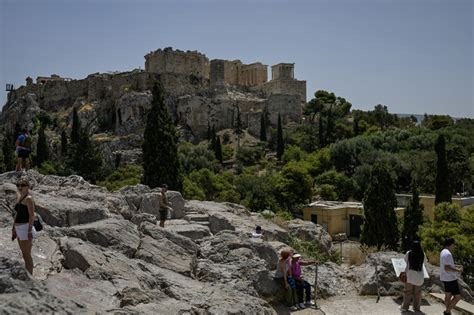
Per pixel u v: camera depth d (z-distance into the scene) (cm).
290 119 12425
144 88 12194
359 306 1312
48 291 734
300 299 1283
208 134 11544
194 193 5747
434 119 10856
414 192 4022
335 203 5684
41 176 2120
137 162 9825
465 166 6328
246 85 14888
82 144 6900
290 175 6141
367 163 7000
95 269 984
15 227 914
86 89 13262
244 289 1212
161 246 1319
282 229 2227
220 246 1447
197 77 13275
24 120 12456
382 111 13362
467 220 3500
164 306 897
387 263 1503
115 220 1411
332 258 2175
